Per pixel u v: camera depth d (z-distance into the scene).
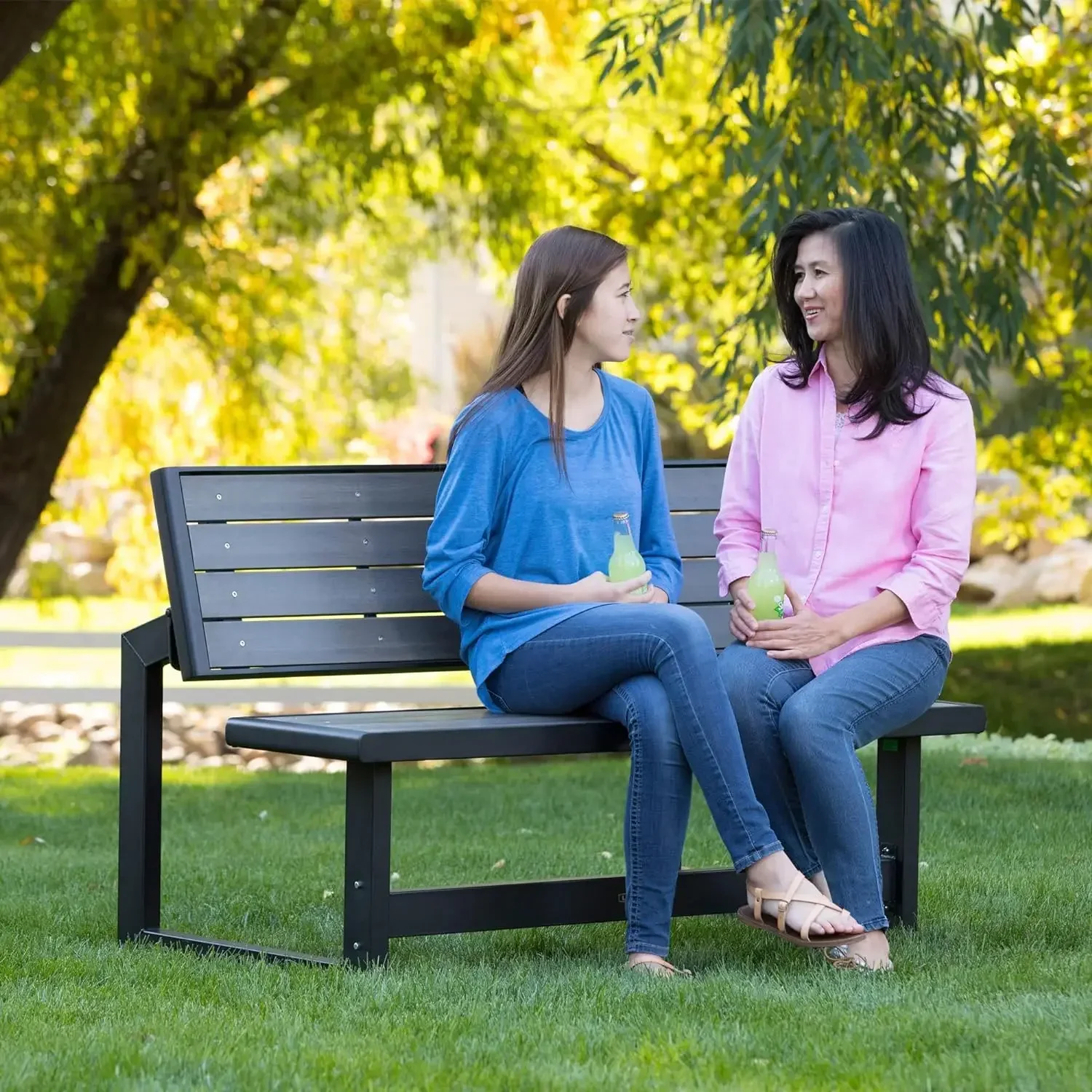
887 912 7.69
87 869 10.19
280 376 24.48
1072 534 24.11
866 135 13.94
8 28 16.36
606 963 7.04
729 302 21.80
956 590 7.19
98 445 24.44
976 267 15.49
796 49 12.84
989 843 10.43
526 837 11.51
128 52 19.64
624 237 21.66
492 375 7.34
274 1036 5.60
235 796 14.70
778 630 7.09
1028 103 18.12
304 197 21.27
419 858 10.37
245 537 7.33
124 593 27.77
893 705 7.03
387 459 36.38
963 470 7.25
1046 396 20.89
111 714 22.02
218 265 21.47
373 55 19.95
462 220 23.61
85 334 20.14
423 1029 5.70
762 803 7.09
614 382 7.72
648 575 7.18
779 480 7.47
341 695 19.00
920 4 13.77
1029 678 25.66
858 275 7.27
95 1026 5.76
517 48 21.41
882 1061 5.16
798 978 6.51
